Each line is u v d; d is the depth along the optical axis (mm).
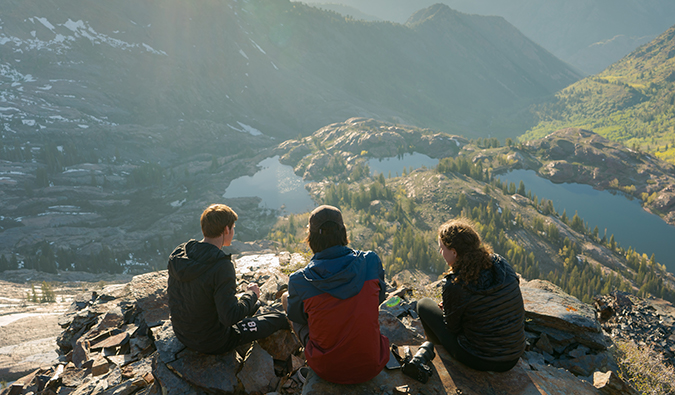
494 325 2916
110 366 4281
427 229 197125
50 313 87312
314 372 3111
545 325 4633
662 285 150875
